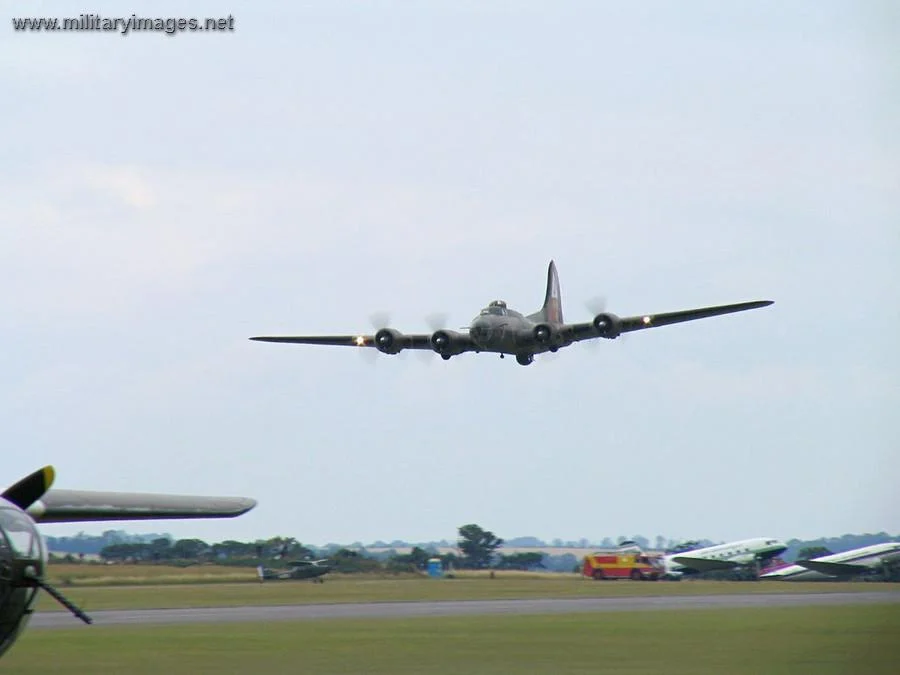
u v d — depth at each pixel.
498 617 157.12
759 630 129.00
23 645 114.69
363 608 185.12
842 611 159.62
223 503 83.06
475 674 91.25
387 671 92.56
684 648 109.00
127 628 136.62
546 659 100.38
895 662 99.31
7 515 69.19
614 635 124.31
